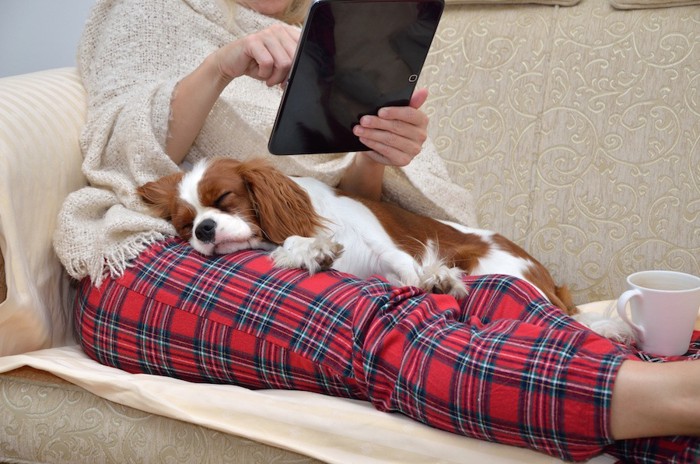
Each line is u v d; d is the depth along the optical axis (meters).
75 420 1.29
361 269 1.64
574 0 2.05
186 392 1.25
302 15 2.05
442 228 1.78
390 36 1.33
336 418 1.18
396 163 1.59
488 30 2.11
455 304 1.31
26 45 2.60
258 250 1.46
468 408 1.11
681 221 1.87
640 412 1.02
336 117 1.46
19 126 1.50
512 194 2.03
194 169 1.51
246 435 1.19
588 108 1.98
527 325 1.16
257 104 1.73
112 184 1.54
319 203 1.65
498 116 2.06
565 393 1.05
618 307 1.32
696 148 1.87
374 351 1.19
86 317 1.41
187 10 1.85
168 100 1.59
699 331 1.43
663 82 1.92
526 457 1.11
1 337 1.38
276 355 1.26
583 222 1.95
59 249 1.45
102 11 1.86
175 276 1.35
